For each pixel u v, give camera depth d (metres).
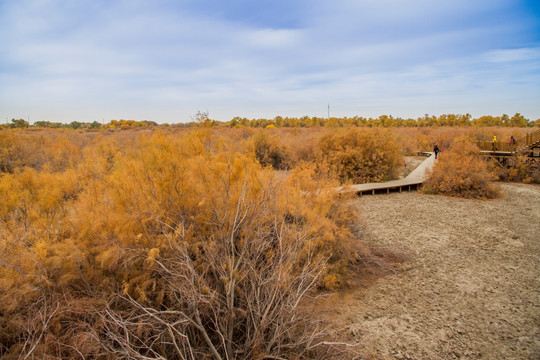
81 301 2.92
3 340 2.74
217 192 4.22
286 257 3.81
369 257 6.54
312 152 19.72
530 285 5.85
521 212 11.04
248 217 4.03
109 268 3.28
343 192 6.79
